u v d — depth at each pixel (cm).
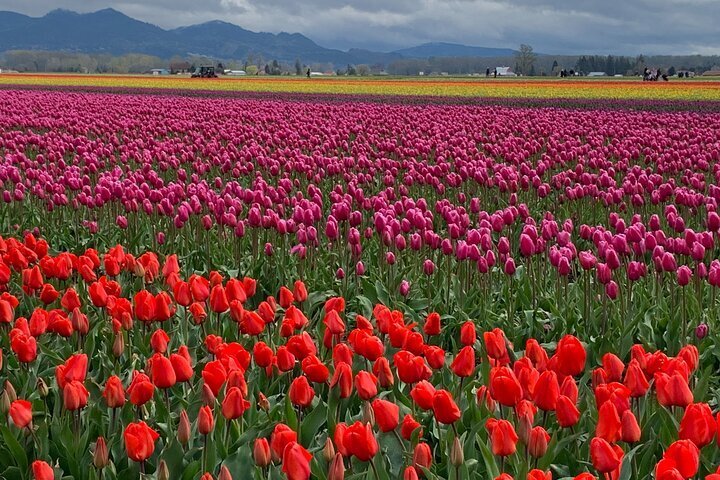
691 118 2809
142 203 1119
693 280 862
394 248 987
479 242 810
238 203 1041
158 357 435
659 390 404
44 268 719
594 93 5381
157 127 2494
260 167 1709
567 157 1742
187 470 414
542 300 811
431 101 4553
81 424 489
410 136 2248
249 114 3047
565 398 385
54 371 570
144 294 571
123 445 454
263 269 908
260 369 561
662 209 1322
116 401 439
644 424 461
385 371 460
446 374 543
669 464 326
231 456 413
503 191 1312
